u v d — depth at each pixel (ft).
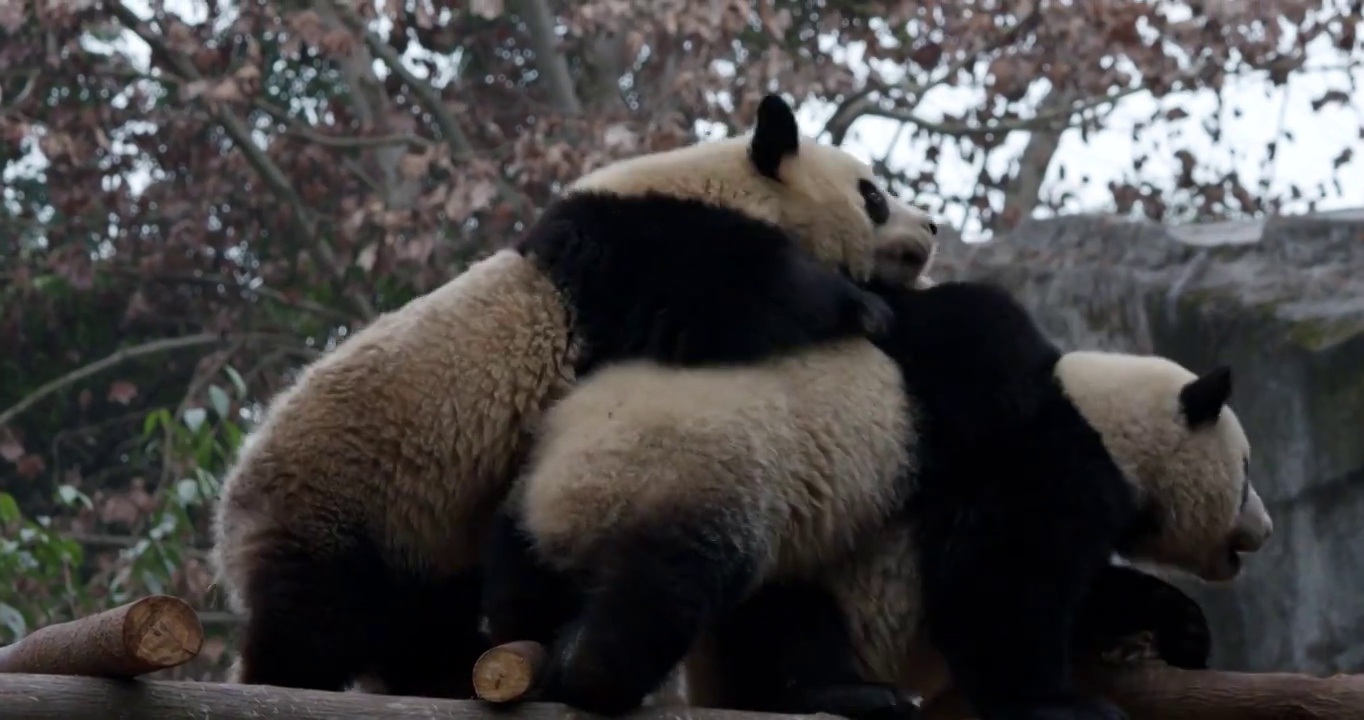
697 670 20.13
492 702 15.71
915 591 19.72
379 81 57.72
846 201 22.20
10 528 36.22
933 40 56.90
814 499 18.65
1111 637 20.33
